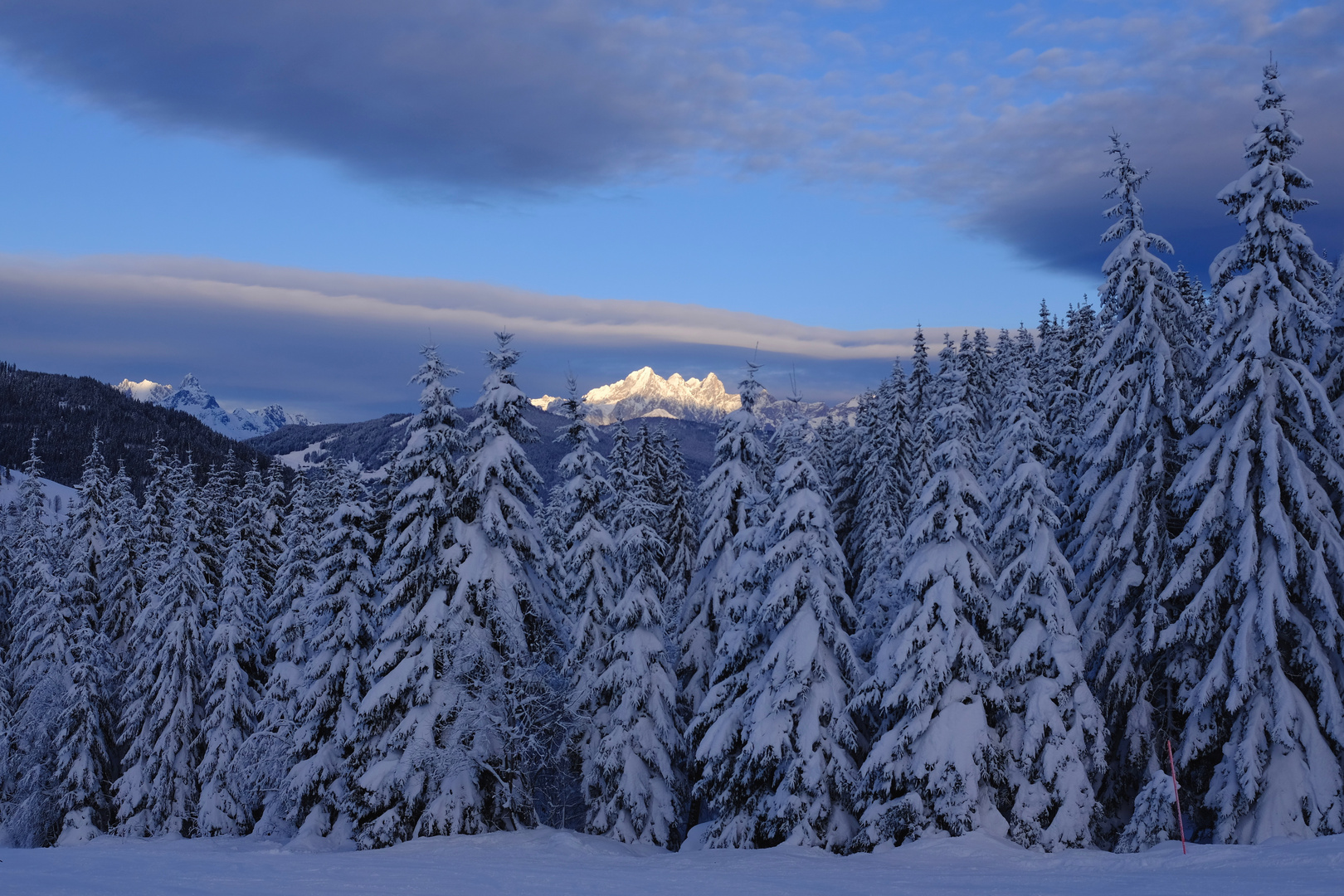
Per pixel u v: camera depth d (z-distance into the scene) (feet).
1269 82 75.97
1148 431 84.43
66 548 172.45
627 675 101.71
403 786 90.53
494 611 93.76
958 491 80.53
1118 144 86.58
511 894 56.24
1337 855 54.44
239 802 131.75
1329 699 71.26
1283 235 75.41
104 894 54.65
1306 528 74.18
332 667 108.78
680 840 108.27
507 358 100.68
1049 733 76.64
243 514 151.84
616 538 121.39
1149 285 84.23
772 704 84.23
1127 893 49.73
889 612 95.96
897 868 66.08
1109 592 85.15
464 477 95.81
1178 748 79.46
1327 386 81.92
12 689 157.99
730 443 113.09
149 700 140.77
